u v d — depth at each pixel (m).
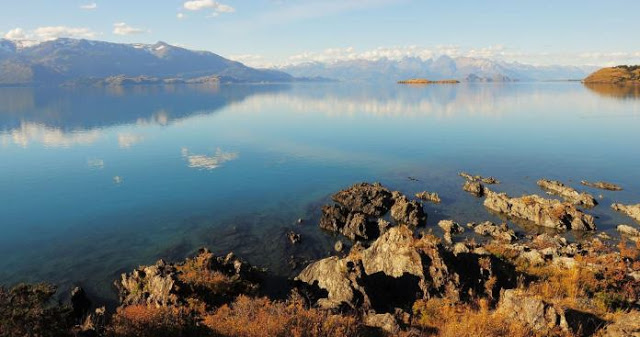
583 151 110.31
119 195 76.38
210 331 23.80
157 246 54.41
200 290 36.62
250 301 29.31
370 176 89.19
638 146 114.56
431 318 27.92
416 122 179.50
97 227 61.03
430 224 61.66
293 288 41.28
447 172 91.56
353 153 114.06
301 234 58.69
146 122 185.75
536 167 94.50
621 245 46.28
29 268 48.28
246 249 53.69
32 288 24.56
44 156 112.25
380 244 39.66
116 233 58.78
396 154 111.88
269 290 42.59
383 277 35.78
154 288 37.50
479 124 168.38
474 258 36.50
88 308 39.69
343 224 60.88
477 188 75.88
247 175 90.94
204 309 33.47
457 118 190.50
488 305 29.41
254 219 64.25
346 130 158.25
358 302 32.72
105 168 97.94
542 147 117.12
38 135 147.38
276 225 61.78
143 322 24.00
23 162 104.69
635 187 77.12
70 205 70.88
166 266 42.09
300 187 81.38
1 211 67.94
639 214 61.09
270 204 71.31
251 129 163.25
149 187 81.44
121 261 50.06
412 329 25.12
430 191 77.56
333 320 24.33
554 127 154.38
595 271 33.19
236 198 74.50
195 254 52.16
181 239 56.66
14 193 77.94
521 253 41.66
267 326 22.98
